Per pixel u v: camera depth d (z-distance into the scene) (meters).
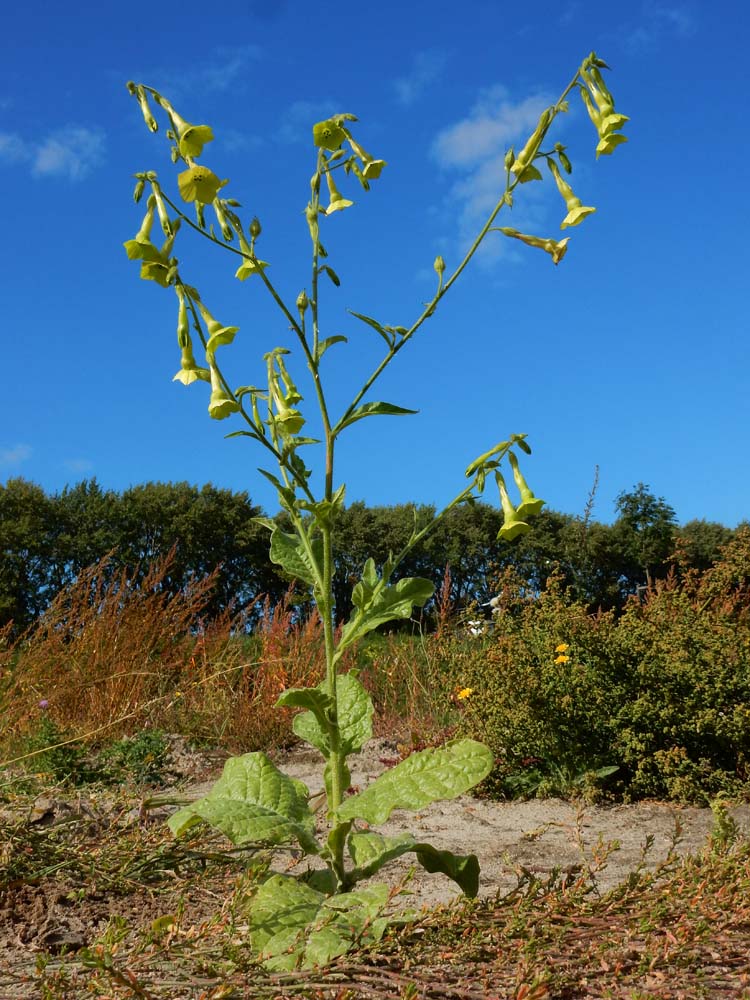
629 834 4.08
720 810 2.47
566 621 5.62
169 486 24.84
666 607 6.27
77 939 2.58
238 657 8.24
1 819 3.21
